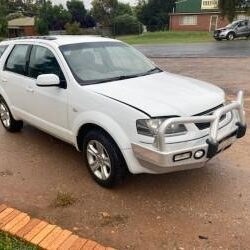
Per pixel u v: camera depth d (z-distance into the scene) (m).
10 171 5.38
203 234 3.88
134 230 3.97
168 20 63.22
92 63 5.36
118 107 4.34
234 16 39.72
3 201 4.57
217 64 16.53
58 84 5.06
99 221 4.14
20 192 4.79
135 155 4.26
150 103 4.26
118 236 3.88
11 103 6.52
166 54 22.22
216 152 4.21
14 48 6.49
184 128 4.14
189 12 52.94
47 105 5.46
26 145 6.34
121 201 4.52
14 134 6.89
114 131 4.35
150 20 63.91
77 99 4.86
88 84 4.94
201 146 4.11
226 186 4.81
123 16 59.06
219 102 4.63
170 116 4.13
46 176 5.20
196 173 5.16
